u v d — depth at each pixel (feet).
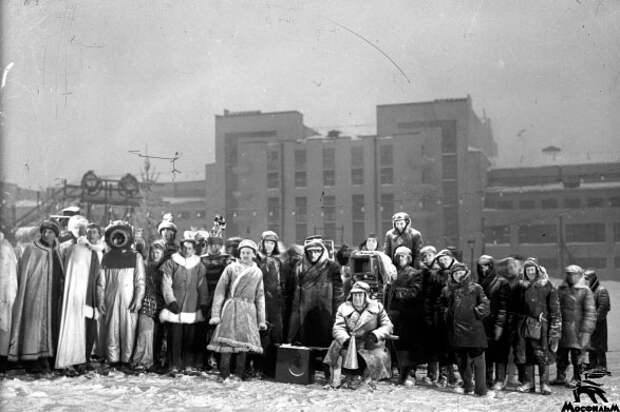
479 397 23.94
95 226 27.09
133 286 26.89
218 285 26.32
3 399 19.75
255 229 245.24
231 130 265.54
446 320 25.27
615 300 101.19
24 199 137.18
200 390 23.32
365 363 25.07
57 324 25.82
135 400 20.94
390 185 236.43
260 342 26.30
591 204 225.97
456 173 240.12
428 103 245.65
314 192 241.35
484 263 27.17
